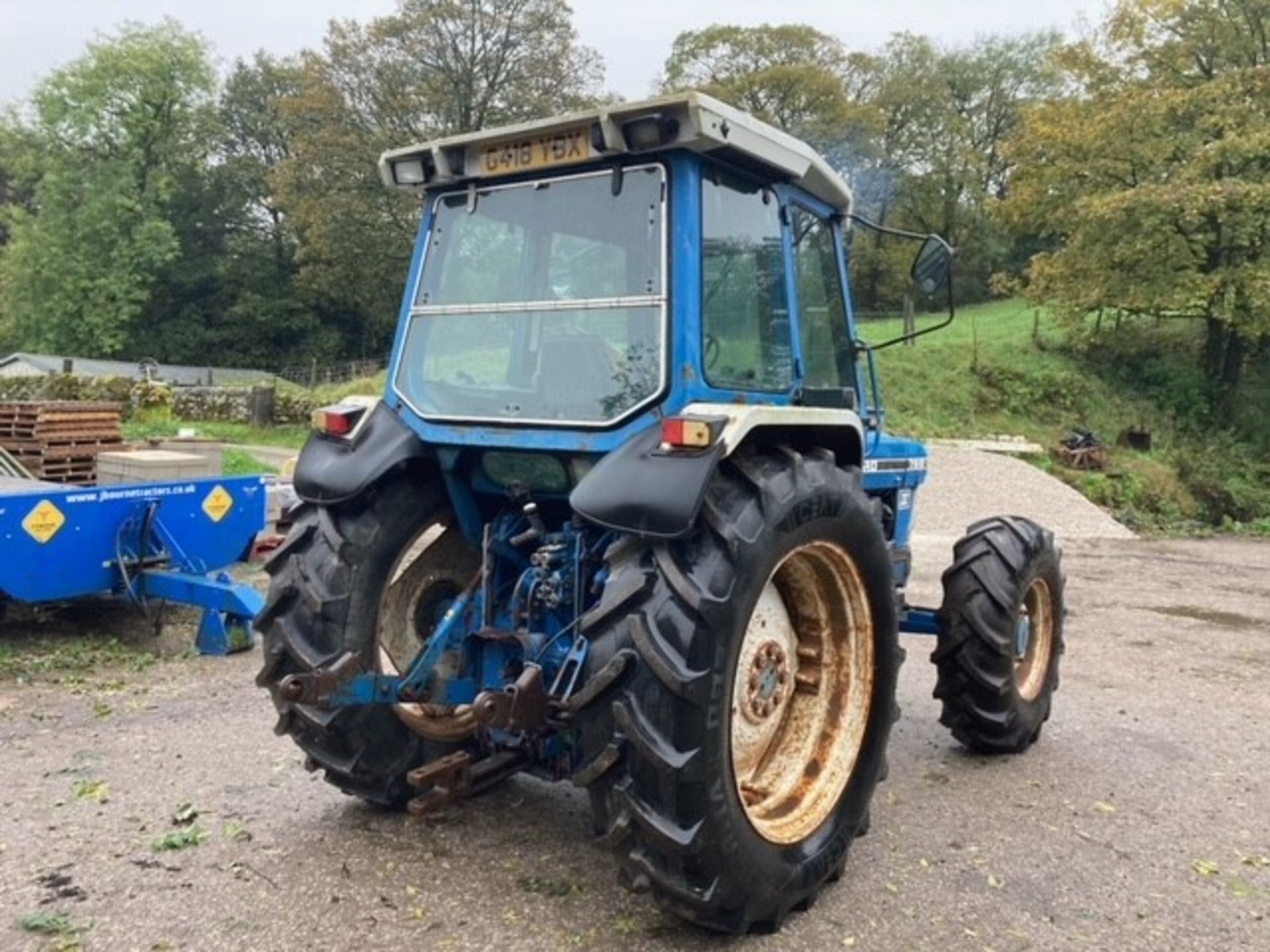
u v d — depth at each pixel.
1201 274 23.56
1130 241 23.47
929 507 15.59
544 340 3.22
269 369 51.44
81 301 47.81
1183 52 25.09
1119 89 25.61
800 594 3.27
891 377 24.95
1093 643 7.23
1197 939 2.94
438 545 3.75
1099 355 27.03
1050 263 25.42
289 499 8.38
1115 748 4.69
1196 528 17.62
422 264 3.60
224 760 4.09
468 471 3.49
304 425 23.52
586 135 3.11
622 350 3.06
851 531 3.14
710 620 2.60
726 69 44.06
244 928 2.78
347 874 3.11
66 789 3.77
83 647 5.85
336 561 3.31
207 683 5.21
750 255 3.31
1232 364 25.56
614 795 2.61
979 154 47.66
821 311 3.91
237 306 50.81
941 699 4.52
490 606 3.32
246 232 54.12
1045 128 25.70
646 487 2.66
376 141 38.78
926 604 8.34
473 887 3.06
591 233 3.17
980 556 4.41
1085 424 23.94
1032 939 2.90
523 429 3.17
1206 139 24.05
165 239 48.78
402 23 37.97
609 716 2.63
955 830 3.67
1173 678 6.19
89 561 5.73
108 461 8.55
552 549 3.18
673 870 2.62
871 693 3.30
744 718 3.10
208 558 6.34
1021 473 18.39
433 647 3.20
